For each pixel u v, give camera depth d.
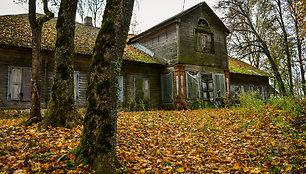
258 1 20.55
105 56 4.05
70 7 7.43
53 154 4.52
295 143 5.44
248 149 5.68
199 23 17.50
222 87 18.00
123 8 4.25
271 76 23.53
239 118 9.36
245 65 24.91
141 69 16.55
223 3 20.25
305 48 20.17
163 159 5.10
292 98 7.95
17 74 11.57
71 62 7.46
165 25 17.03
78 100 13.27
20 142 5.18
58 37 7.35
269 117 8.32
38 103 7.80
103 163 3.82
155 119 9.80
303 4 17.06
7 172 3.60
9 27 12.09
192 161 5.14
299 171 4.14
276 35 21.86
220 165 4.84
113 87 4.05
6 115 10.28
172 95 16.20
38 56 7.88
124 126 7.93
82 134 4.14
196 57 16.83
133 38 20.66
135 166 4.47
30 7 7.64
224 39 18.94
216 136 7.27
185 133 7.82
